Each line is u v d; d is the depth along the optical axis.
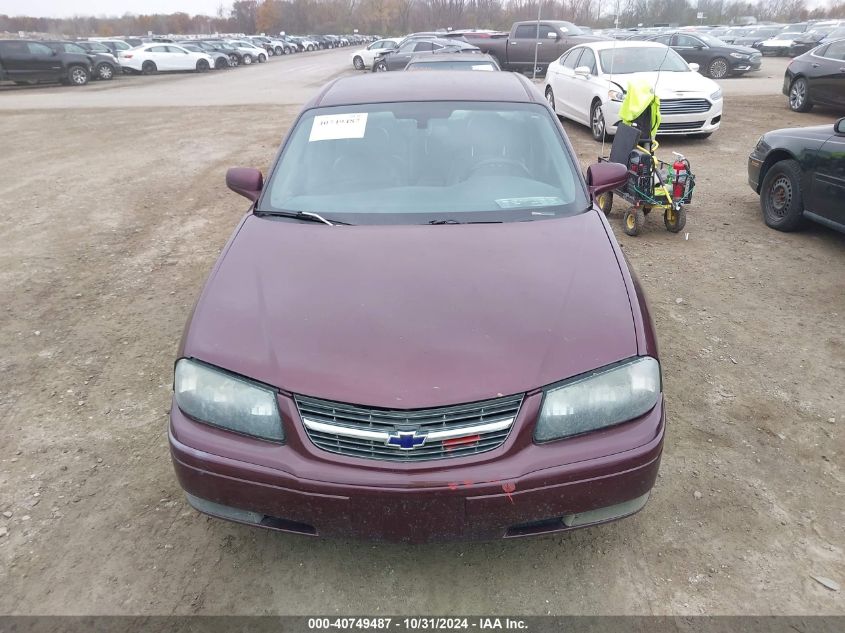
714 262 5.36
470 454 2.05
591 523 2.20
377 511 2.05
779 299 4.65
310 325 2.25
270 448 2.11
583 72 10.61
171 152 10.47
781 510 2.70
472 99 3.57
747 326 4.25
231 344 2.23
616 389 2.12
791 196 5.87
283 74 27.97
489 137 3.37
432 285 2.41
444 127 3.41
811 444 3.10
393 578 2.42
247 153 10.21
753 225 6.30
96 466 3.04
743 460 2.99
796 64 12.55
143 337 4.29
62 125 13.70
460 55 9.77
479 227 2.84
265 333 2.24
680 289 4.84
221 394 2.16
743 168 8.57
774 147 6.04
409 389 2.02
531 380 2.07
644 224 6.40
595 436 2.12
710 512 2.69
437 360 2.09
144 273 5.39
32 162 9.99
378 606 2.31
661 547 2.53
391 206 3.02
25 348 4.16
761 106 13.45
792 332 4.17
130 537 2.62
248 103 16.64
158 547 2.57
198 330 2.31
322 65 33.94
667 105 9.72
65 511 2.76
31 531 2.65
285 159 3.37
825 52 12.04
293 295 2.40
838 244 5.71
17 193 8.07
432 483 2.01
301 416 2.09
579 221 2.90
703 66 19.52
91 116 14.91
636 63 10.52
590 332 2.21
